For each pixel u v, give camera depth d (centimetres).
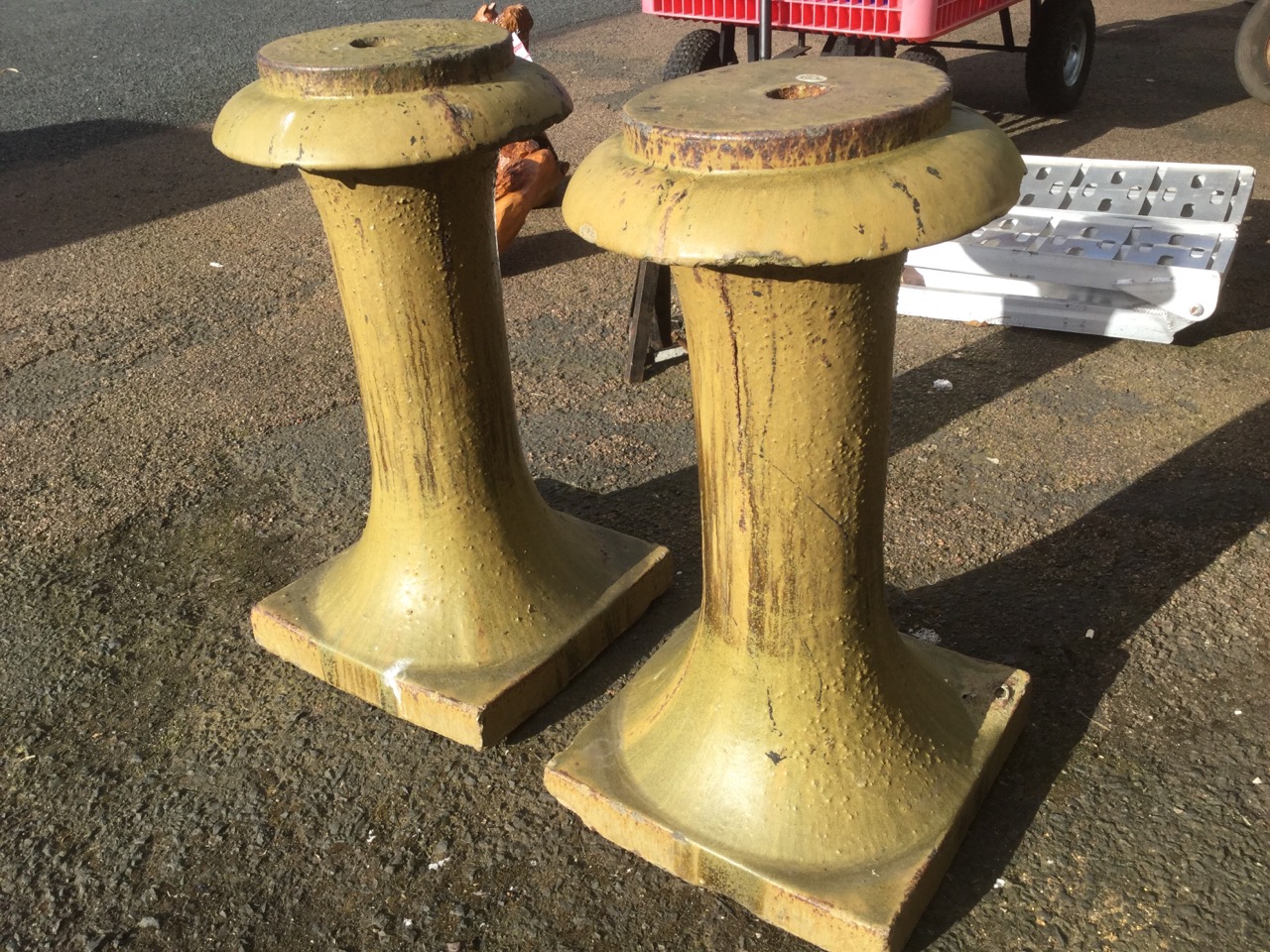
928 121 156
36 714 255
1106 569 279
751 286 160
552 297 466
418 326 226
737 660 200
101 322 463
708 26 948
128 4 1152
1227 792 213
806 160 149
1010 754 225
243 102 214
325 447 359
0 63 934
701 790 201
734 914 199
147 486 343
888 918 180
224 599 291
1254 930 188
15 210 610
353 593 258
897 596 276
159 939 202
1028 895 197
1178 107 672
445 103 200
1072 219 421
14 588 298
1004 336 409
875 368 173
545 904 204
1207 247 396
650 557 275
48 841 223
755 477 179
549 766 216
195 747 244
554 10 1038
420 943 198
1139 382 369
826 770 196
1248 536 287
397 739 243
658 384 389
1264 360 377
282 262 520
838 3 511
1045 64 636
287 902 208
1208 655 248
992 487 318
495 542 250
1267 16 635
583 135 675
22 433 378
